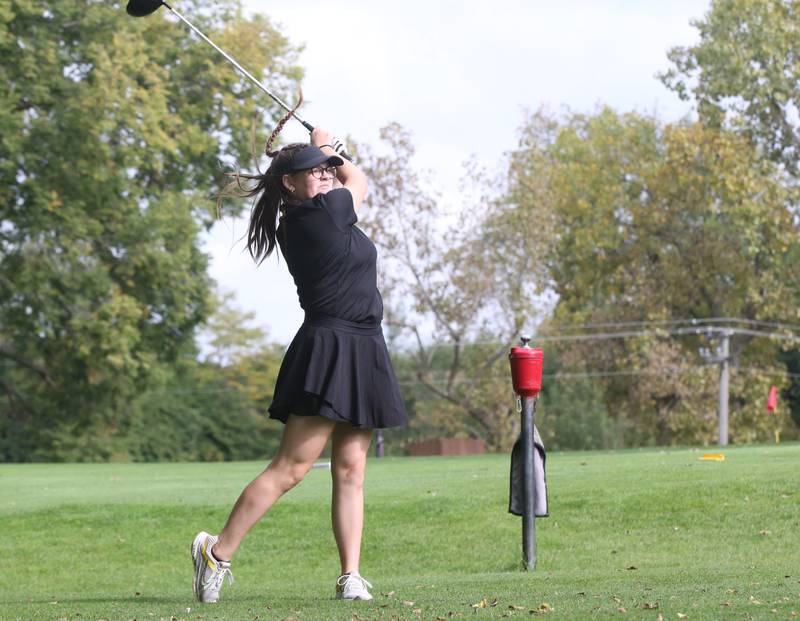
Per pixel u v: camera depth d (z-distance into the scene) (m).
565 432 58.47
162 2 6.68
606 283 51.97
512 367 9.38
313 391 5.59
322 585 8.94
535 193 47.19
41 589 11.23
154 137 34.00
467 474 17.00
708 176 45.91
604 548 11.31
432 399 58.25
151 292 36.78
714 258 47.81
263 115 38.62
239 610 5.34
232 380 69.50
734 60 45.00
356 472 5.94
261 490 5.82
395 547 12.07
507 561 11.24
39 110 34.53
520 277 47.38
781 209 44.53
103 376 38.44
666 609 4.89
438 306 47.22
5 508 14.82
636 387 49.22
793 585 6.03
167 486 17.62
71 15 34.84
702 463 15.52
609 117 54.09
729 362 49.22
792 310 45.81
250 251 6.02
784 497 12.34
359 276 5.70
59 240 34.47
